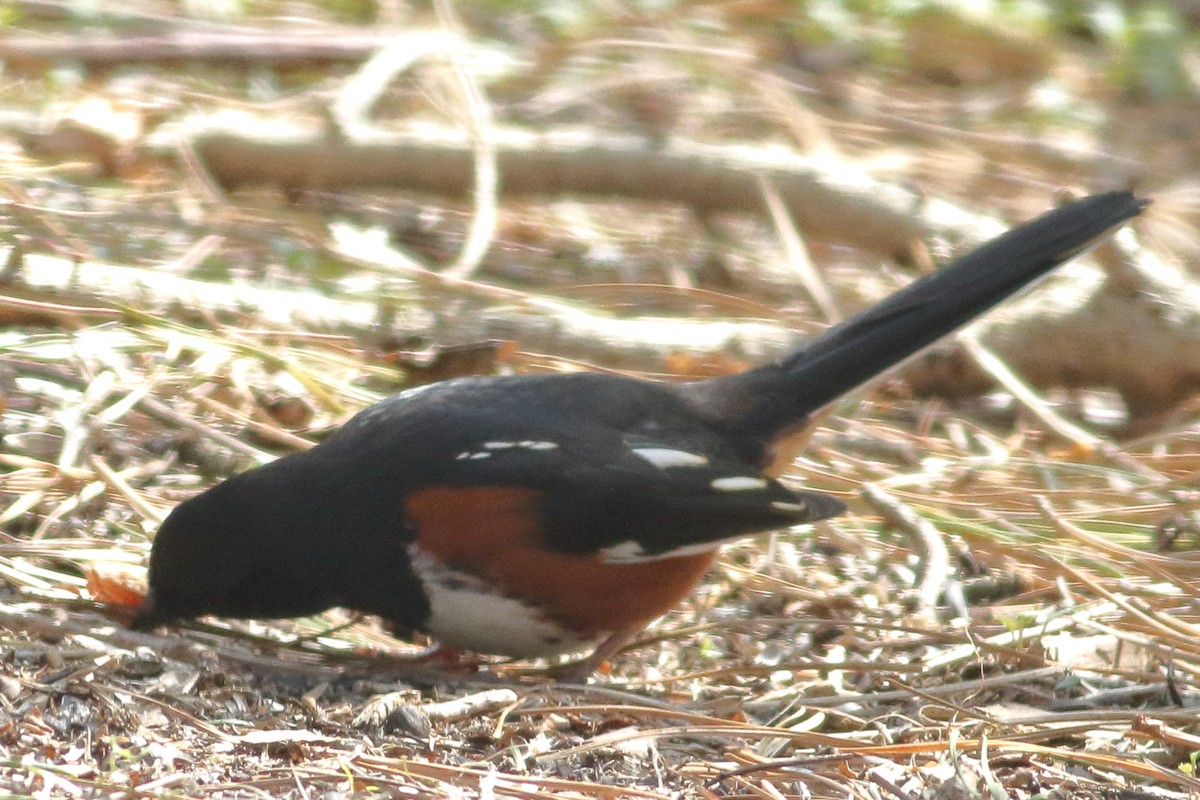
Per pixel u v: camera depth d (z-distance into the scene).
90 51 14.17
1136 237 12.22
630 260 12.91
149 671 6.97
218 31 15.03
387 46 14.02
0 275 10.21
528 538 7.00
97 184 12.58
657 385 7.96
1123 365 11.45
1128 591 8.55
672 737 6.82
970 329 11.38
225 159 12.88
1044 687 7.63
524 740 6.70
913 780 6.48
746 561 9.02
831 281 12.80
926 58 17.66
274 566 7.18
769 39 17.38
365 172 12.95
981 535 8.99
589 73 15.79
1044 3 18.91
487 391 7.49
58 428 9.06
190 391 9.56
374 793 5.91
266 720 6.64
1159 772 6.54
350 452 7.18
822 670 7.78
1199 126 16.88
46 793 5.59
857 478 9.79
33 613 7.41
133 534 8.44
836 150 14.50
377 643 8.06
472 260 11.40
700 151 13.00
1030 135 15.99
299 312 10.60
